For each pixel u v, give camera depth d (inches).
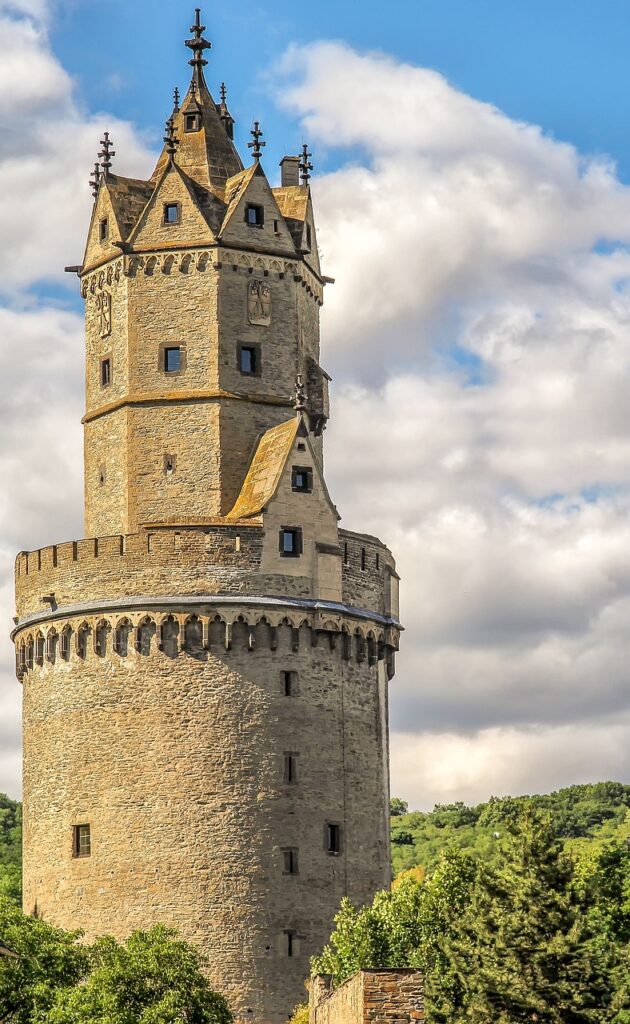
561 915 3629.4
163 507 4338.1
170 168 4451.3
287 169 4650.6
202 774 4116.6
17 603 4394.7
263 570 4188.0
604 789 7672.2
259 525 4195.4
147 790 4124.0
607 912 4458.7
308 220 4537.4
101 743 4173.2
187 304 4402.1
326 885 4153.5
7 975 3462.1
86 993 3405.5
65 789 4202.8
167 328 4397.1
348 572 4308.6
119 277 4441.4
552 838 3777.1
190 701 4138.8
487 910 3698.3
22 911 4104.3
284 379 4426.7
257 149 4478.3
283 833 4126.5
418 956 3710.6
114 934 4099.4
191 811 4104.3
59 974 3526.1
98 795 4160.9
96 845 4143.7
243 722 4138.8
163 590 4168.3
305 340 4503.0
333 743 4217.5
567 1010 3503.9
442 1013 3516.2
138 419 4372.5
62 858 4188.0
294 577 4210.1
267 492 4227.4
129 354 4404.5
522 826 3786.9
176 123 4608.8
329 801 4190.5
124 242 4431.6
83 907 4138.8
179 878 4087.1
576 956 3565.5
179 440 4355.3
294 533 4227.4
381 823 4308.6
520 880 3683.6
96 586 4212.6
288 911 4104.3
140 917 4087.1
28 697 4333.2
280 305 4451.3
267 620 4173.2
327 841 4173.2
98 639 4200.3
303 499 4247.0
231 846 4094.5
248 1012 4042.8
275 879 4104.3
